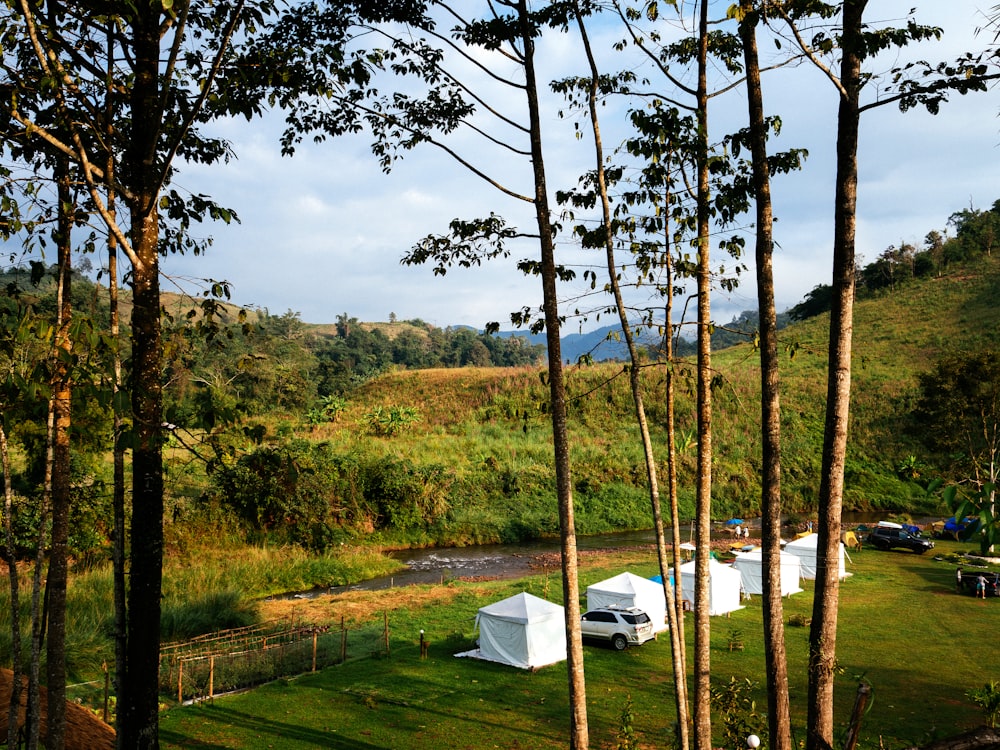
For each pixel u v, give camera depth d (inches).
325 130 418.0
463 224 460.8
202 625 983.6
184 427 243.9
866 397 2642.7
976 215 4266.7
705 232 434.0
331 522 1667.1
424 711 673.0
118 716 243.9
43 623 322.7
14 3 232.5
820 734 351.9
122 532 277.9
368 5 390.6
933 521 2030.0
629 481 2215.8
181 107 306.2
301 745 584.1
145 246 255.9
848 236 370.6
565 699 708.0
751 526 1999.3
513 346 6653.5
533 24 448.1
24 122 229.3
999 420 1566.2
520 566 1545.3
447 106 445.4
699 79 440.8
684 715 426.6
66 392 316.2
